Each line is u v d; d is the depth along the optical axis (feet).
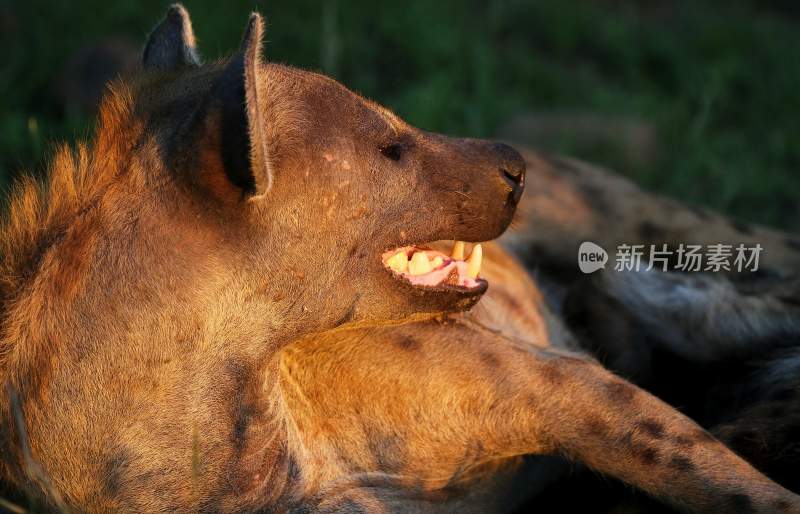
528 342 43.06
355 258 37.32
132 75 38.81
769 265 53.21
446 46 83.92
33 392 35.32
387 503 39.55
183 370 35.09
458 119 76.23
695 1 108.99
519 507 42.91
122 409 34.91
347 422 40.09
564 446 40.22
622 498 41.19
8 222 37.88
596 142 76.74
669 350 48.57
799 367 43.24
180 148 34.76
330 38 78.79
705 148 77.46
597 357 49.06
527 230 53.78
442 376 40.45
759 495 37.24
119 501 35.53
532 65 88.02
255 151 33.12
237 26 79.82
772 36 100.48
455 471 40.98
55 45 76.64
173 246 34.86
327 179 36.40
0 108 69.36
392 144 38.29
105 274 34.96
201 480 35.83
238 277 35.35
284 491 37.81
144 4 83.30
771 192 74.79
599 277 50.21
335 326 37.86
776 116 87.51
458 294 38.70
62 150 38.06
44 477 35.76
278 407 37.70
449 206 38.70
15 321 35.78
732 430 41.16
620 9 104.73
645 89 89.66
